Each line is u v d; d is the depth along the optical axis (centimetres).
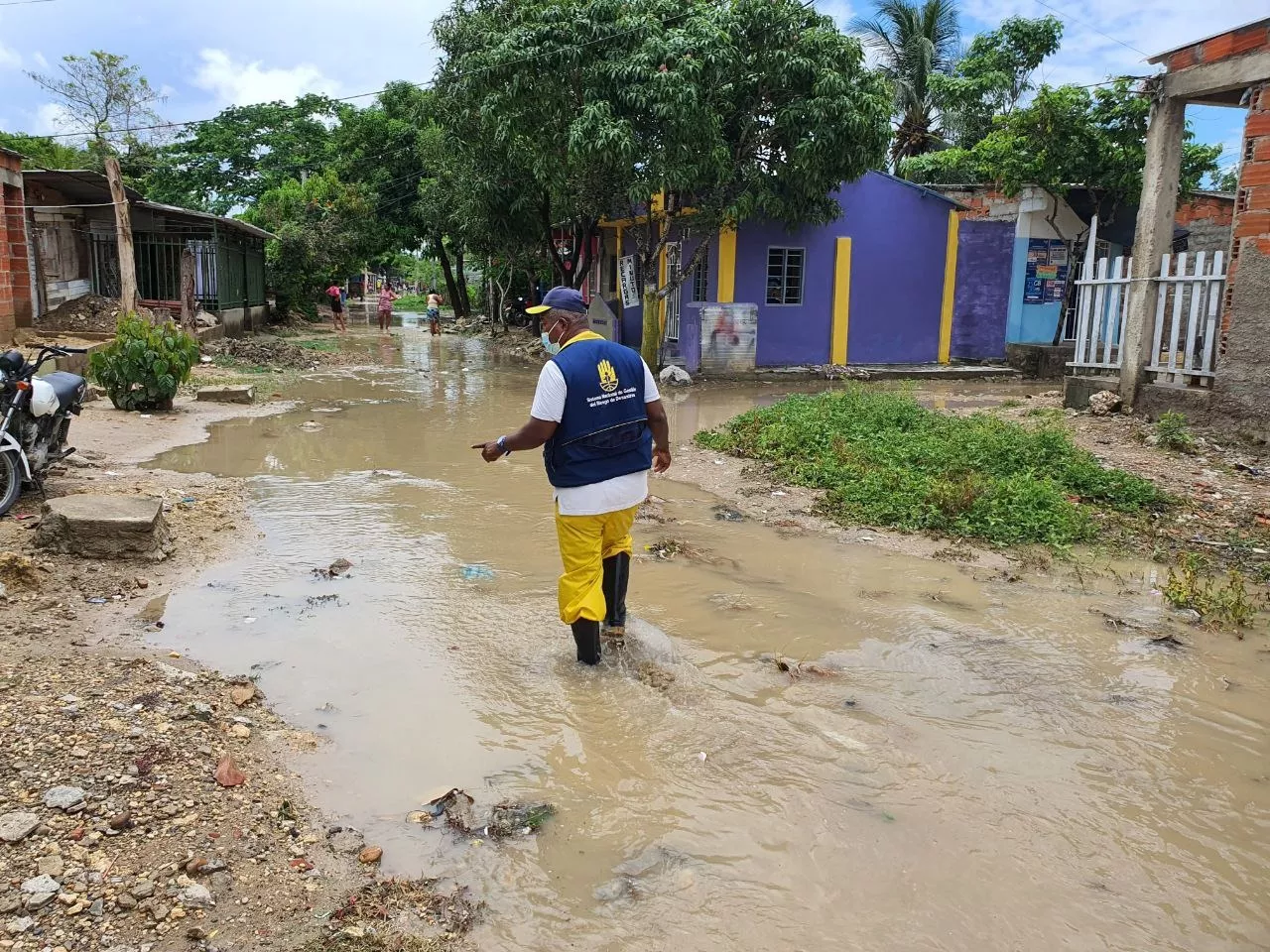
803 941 256
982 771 348
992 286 1978
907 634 484
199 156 4169
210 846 282
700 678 426
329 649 447
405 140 3481
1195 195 1800
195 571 552
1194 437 921
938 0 2958
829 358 1900
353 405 1330
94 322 1805
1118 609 525
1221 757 362
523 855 293
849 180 1619
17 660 398
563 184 1628
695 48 1420
